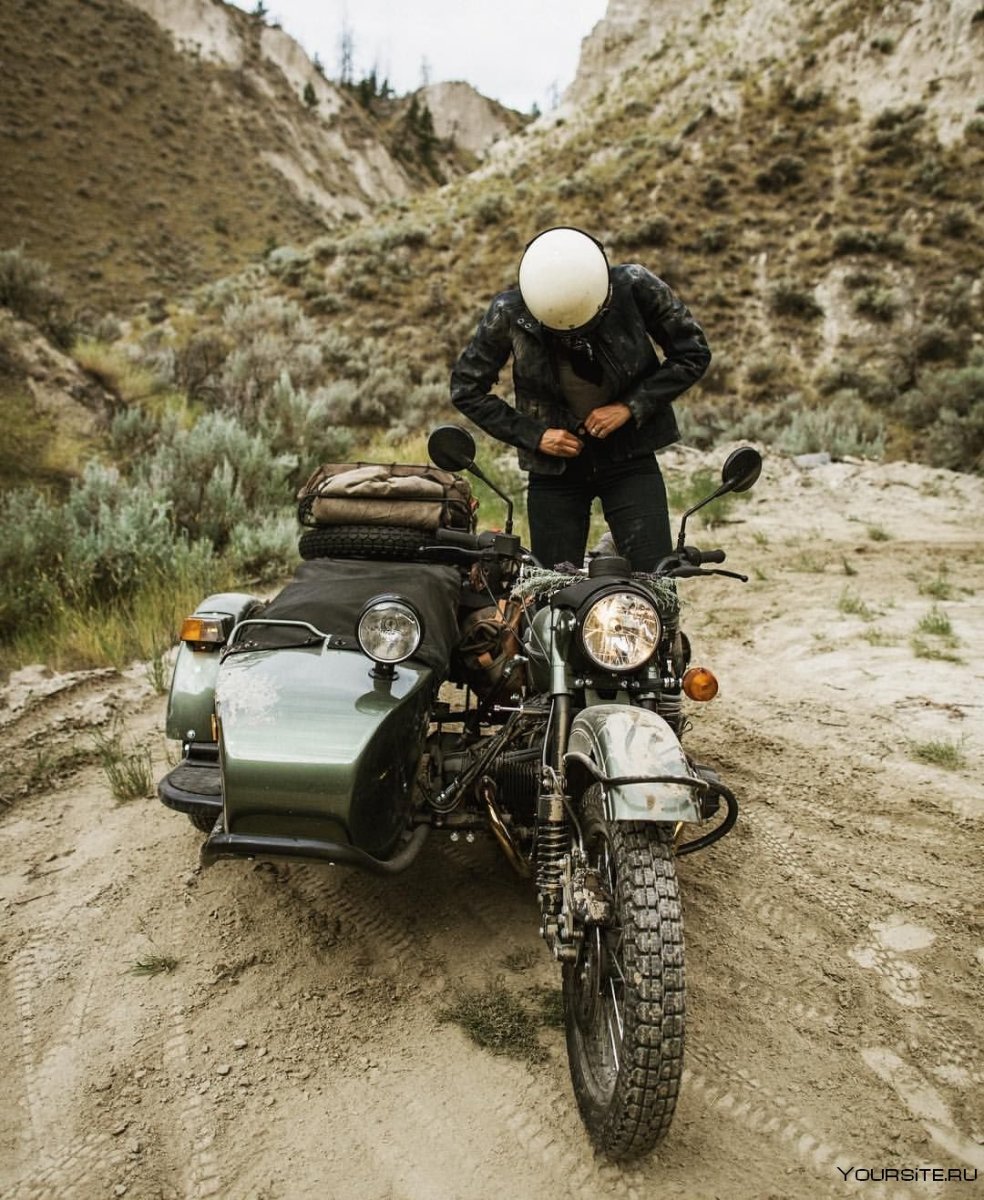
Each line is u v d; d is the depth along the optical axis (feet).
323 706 9.74
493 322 12.30
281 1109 8.70
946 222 110.42
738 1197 7.62
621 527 13.06
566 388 12.44
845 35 142.92
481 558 11.16
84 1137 8.46
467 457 10.52
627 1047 7.34
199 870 12.75
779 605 24.82
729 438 74.23
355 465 13.85
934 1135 8.21
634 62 212.23
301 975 10.60
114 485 28.84
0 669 20.27
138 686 19.63
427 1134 8.36
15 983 10.62
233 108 340.18
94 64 312.91
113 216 258.16
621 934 7.74
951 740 15.71
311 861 9.33
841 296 106.32
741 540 34.17
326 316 117.70
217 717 9.82
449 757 11.35
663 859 7.86
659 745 8.20
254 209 296.30
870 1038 9.36
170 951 11.11
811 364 99.45
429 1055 9.31
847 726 16.63
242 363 53.11
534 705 10.68
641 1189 7.72
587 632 8.66
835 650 20.75
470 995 10.17
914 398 78.95
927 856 12.51
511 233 129.39
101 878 12.68
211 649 12.42
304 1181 7.92
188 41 361.10
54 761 16.16
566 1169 7.94
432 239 133.08
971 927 11.02
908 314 102.22
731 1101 8.60
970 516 38.63
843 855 12.65
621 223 125.29
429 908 11.82
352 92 495.41
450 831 11.30
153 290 233.35
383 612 9.54
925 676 18.66
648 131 153.17
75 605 22.97
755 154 131.85
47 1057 9.50
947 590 25.39
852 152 126.31
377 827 9.71
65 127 280.31
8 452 33.76
